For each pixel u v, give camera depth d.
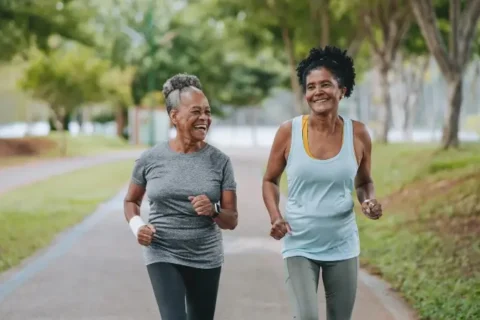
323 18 28.25
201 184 4.58
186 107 4.56
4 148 34.97
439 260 9.29
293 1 28.61
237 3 30.39
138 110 46.75
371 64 43.78
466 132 51.19
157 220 4.64
